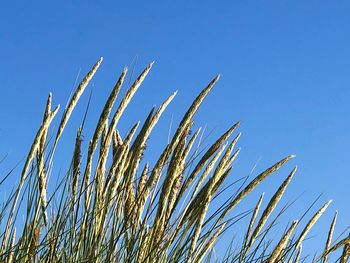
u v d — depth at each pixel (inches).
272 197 73.5
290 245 80.7
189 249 69.7
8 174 68.2
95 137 67.9
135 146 69.6
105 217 69.7
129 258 69.9
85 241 69.7
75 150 70.0
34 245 69.9
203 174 70.2
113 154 75.2
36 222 69.8
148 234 71.1
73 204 69.6
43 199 69.6
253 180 70.5
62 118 67.4
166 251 69.7
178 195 69.6
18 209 68.6
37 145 65.4
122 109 67.8
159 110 68.9
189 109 66.7
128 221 68.7
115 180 68.9
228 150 70.0
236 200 71.3
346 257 82.7
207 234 71.9
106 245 70.8
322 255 82.4
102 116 67.5
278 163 70.6
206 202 69.0
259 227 73.5
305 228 78.2
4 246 68.0
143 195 70.6
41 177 69.3
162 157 70.5
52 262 68.1
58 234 68.3
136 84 67.5
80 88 66.7
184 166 72.2
